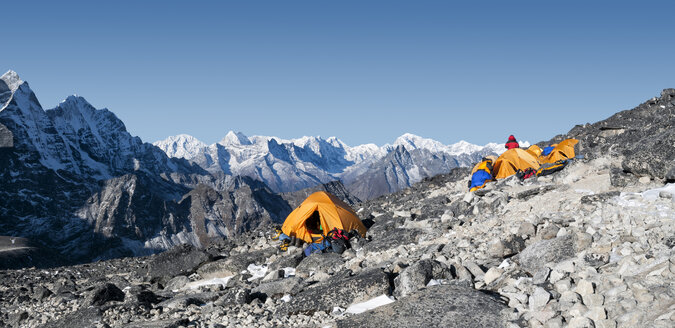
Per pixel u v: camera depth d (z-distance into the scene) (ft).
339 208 63.31
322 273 47.78
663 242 30.68
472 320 28.50
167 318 41.19
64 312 51.01
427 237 52.31
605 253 32.53
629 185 46.37
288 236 65.72
